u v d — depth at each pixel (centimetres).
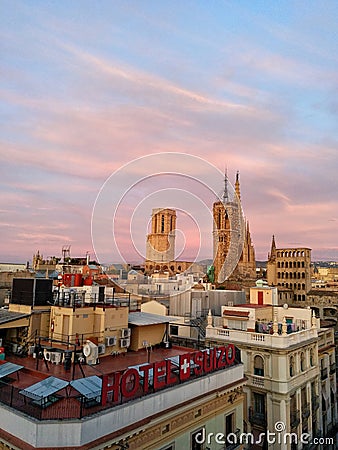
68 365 1456
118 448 1105
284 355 2302
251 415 2361
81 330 1655
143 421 1169
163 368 1338
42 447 987
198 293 3231
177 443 1320
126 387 1189
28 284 1750
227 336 2575
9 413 1085
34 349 1627
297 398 2392
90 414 1054
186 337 2812
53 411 1071
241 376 1695
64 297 1873
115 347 1731
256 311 2772
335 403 3036
